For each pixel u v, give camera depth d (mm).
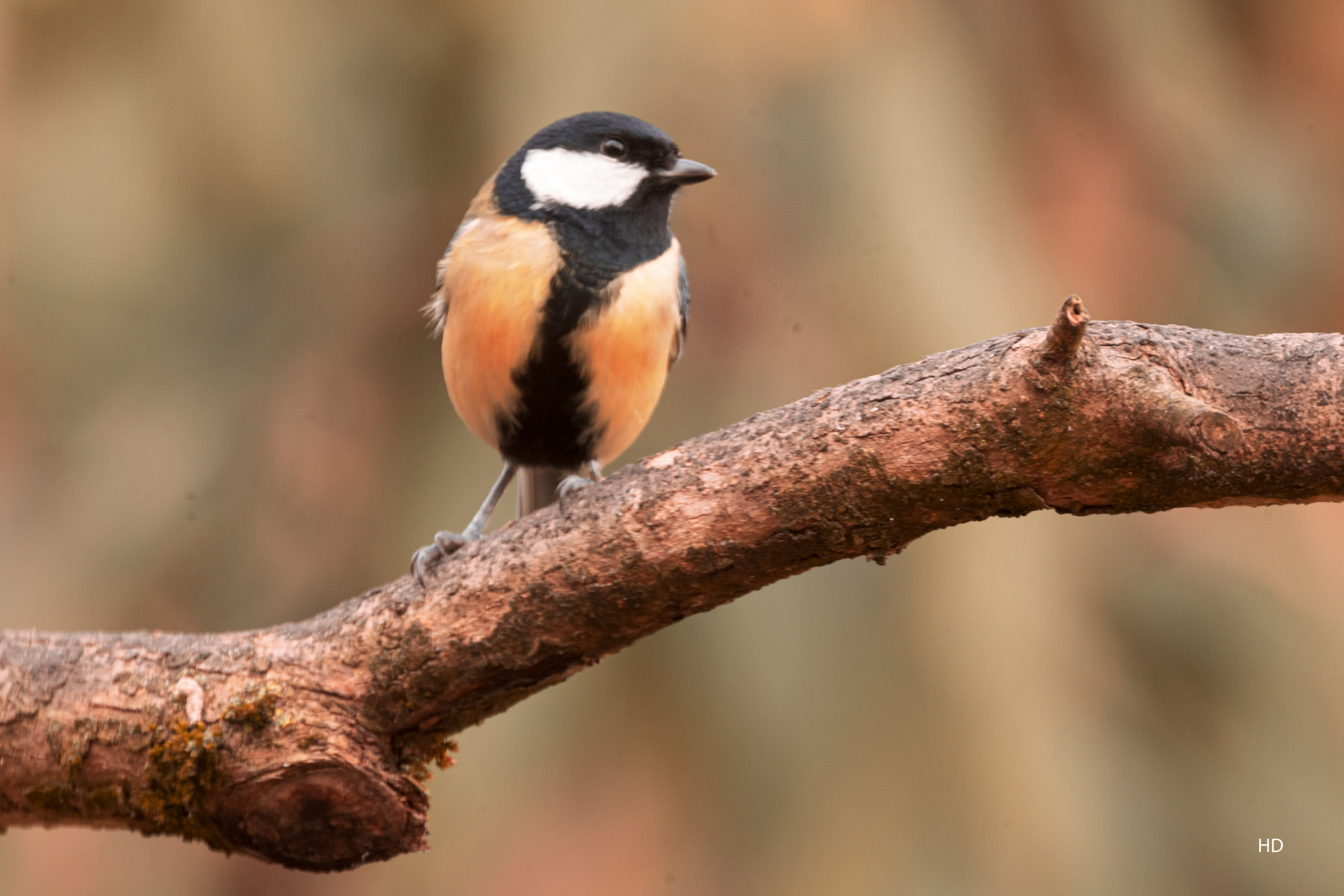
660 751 9641
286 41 11250
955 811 8789
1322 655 10297
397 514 11008
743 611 9539
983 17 10602
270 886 11250
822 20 9938
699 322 9969
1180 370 3973
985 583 9156
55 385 11820
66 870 11234
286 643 4906
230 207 11453
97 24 11477
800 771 9148
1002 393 3986
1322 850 9758
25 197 11430
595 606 4539
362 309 12000
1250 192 10977
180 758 4738
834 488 4207
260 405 11961
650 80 9891
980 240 9695
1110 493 4070
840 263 9703
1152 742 9898
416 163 11758
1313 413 3896
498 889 9484
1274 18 11500
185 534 11609
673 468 4453
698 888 9266
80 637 5035
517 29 10305
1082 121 10680
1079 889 8578
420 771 5027
